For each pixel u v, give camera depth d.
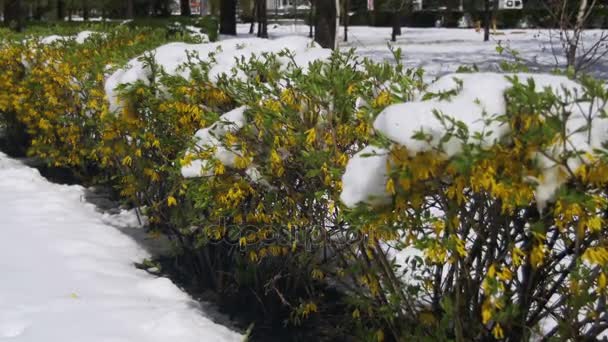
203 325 4.02
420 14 37.66
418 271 4.17
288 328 4.18
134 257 5.36
